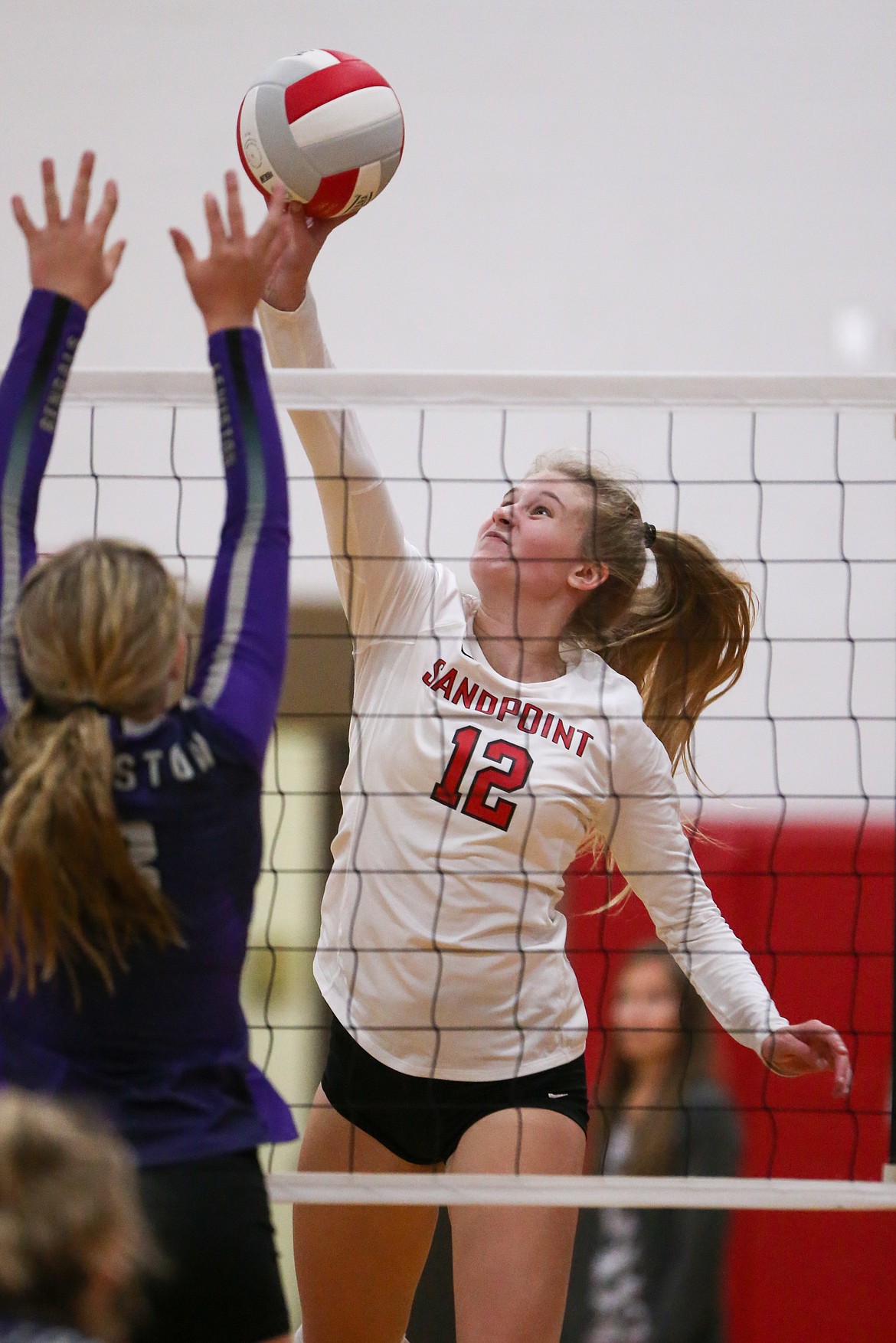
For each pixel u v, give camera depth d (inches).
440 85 741.9
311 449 327.0
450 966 314.7
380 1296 333.7
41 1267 163.8
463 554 698.2
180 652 238.8
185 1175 218.4
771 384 326.6
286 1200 294.4
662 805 336.5
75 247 258.5
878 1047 619.2
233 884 231.0
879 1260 601.0
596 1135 526.6
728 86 736.3
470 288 732.7
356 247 735.1
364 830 327.3
